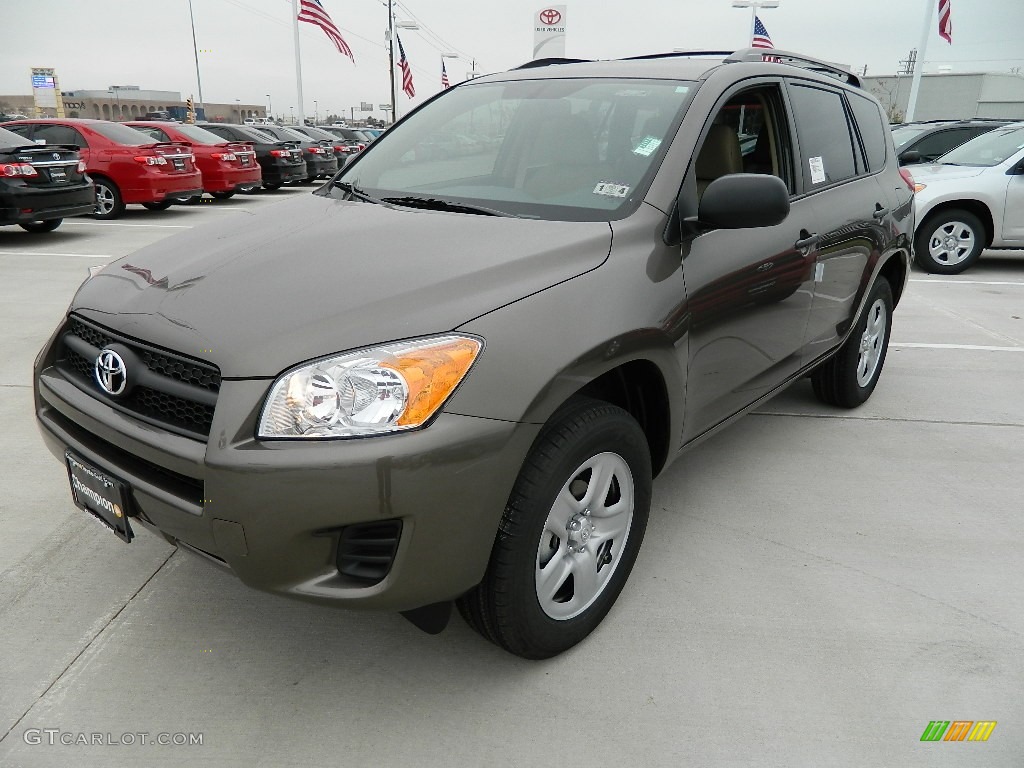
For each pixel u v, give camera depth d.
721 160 2.76
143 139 12.25
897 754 1.90
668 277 2.29
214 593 2.49
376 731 1.95
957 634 2.34
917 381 4.70
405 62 33.00
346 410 1.68
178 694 2.06
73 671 2.13
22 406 3.98
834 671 2.18
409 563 1.75
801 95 3.28
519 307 1.90
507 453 1.79
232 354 1.74
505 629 1.99
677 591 2.54
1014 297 7.09
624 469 2.24
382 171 2.96
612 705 2.04
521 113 2.88
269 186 18.02
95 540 2.76
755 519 3.01
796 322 3.14
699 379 2.51
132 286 2.15
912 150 9.63
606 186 2.47
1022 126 8.49
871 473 3.43
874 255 3.72
